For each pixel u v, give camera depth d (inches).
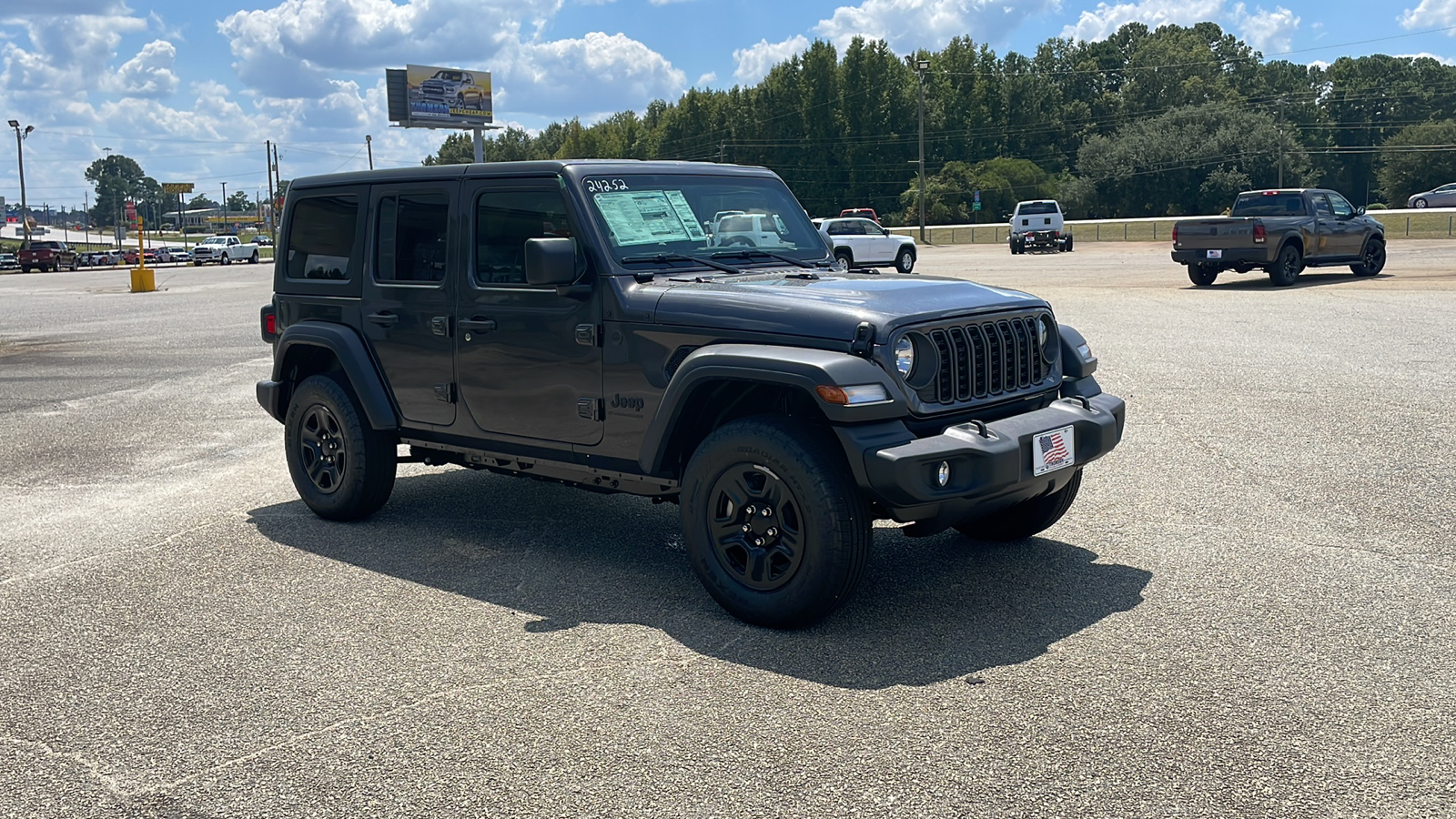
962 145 4931.1
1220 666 159.3
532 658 168.7
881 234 1301.7
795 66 4699.8
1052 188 4377.5
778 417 177.6
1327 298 729.0
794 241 230.4
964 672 159.3
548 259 185.2
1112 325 606.5
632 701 152.3
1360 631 171.9
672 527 243.6
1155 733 138.9
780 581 175.3
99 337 738.2
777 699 151.8
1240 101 5418.3
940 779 128.4
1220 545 218.8
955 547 222.2
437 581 207.2
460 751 138.6
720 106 4857.3
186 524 254.2
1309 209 855.7
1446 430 320.8
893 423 169.3
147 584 209.3
